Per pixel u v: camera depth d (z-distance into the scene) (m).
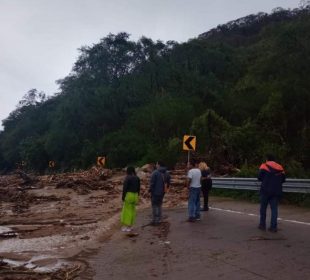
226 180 22.53
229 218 14.76
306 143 37.78
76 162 83.44
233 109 60.81
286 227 12.33
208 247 10.44
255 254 9.45
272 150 32.06
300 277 7.70
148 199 23.02
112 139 73.50
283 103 46.75
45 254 10.98
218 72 99.50
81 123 93.94
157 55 103.31
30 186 31.14
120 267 9.30
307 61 48.78
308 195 16.92
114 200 23.14
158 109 69.94
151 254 10.22
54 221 16.61
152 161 44.44
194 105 76.56
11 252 11.32
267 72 58.72
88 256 10.54
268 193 11.75
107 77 105.25
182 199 22.42
